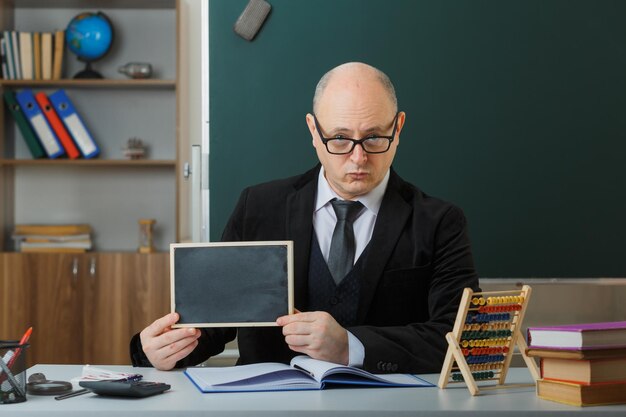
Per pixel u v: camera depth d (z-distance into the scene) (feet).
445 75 10.09
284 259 5.52
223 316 5.55
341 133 5.82
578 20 10.14
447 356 5.08
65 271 11.96
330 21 10.05
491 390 5.10
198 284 5.60
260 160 10.05
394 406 4.48
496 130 10.10
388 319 6.37
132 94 13.24
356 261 6.35
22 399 4.64
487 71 10.11
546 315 10.31
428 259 6.30
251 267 5.55
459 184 10.10
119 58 13.17
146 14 13.20
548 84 10.12
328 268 6.36
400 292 6.33
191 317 5.60
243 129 10.05
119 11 13.20
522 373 5.89
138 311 11.91
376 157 5.88
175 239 13.19
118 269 11.94
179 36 12.30
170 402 4.58
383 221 6.35
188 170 10.19
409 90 10.09
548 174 10.12
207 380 5.08
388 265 6.30
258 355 6.48
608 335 4.63
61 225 12.78
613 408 4.50
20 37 12.65
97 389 4.76
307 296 6.40
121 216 13.25
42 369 5.97
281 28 10.05
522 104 10.12
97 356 11.89
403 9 10.09
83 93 13.21
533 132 10.12
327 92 5.90
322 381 5.00
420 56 10.09
